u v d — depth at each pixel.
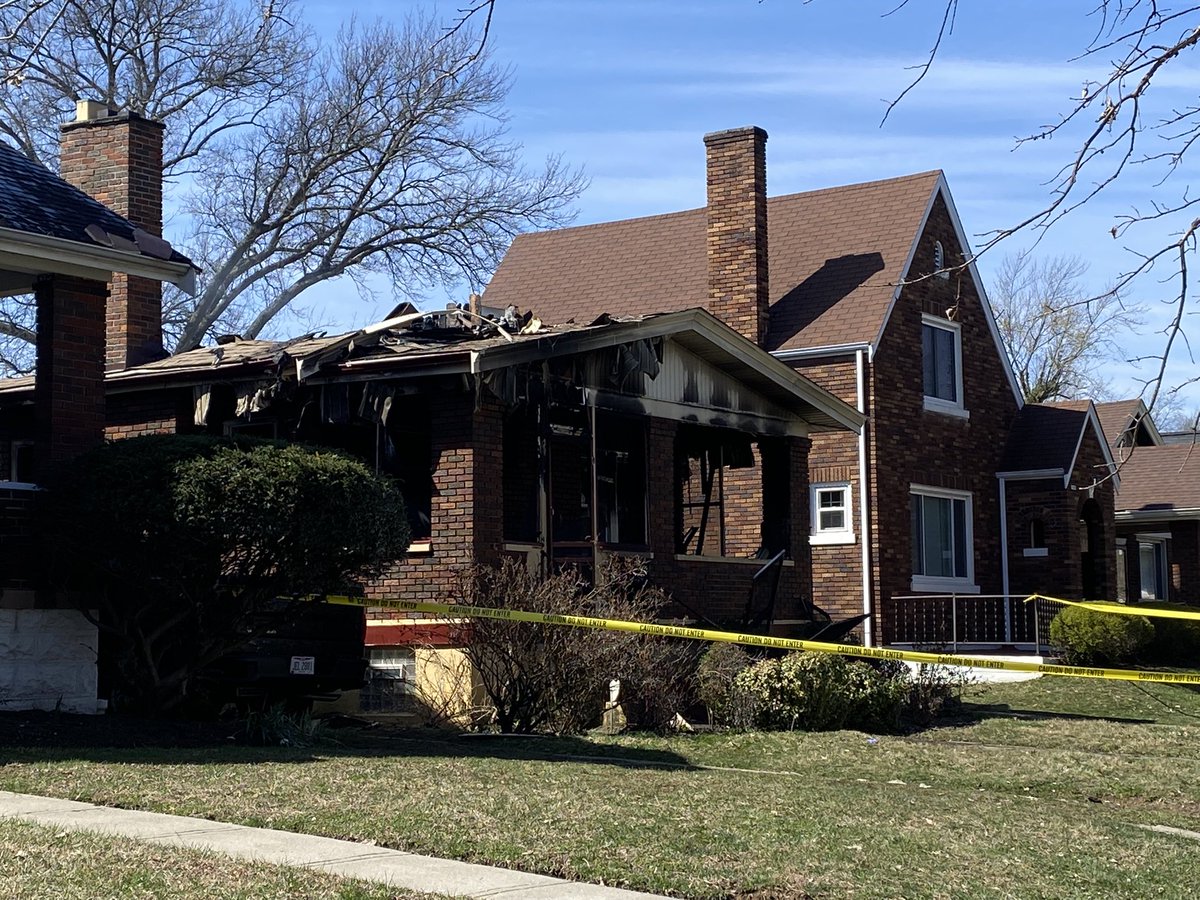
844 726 17.02
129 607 14.07
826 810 10.45
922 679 18.95
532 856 8.08
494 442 17.19
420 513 18.20
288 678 14.75
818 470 26.92
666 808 9.93
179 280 15.77
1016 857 9.16
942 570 28.67
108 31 30.95
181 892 6.79
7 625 13.88
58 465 14.09
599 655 15.43
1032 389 39.41
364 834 8.52
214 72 35.12
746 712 16.58
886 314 27.06
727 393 21.25
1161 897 8.31
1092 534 31.72
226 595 13.62
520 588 15.38
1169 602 34.22
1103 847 9.86
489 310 19.77
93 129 22.41
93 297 15.25
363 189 38.38
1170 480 36.81
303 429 18.36
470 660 16.09
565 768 11.86
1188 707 20.69
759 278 27.67
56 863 7.27
